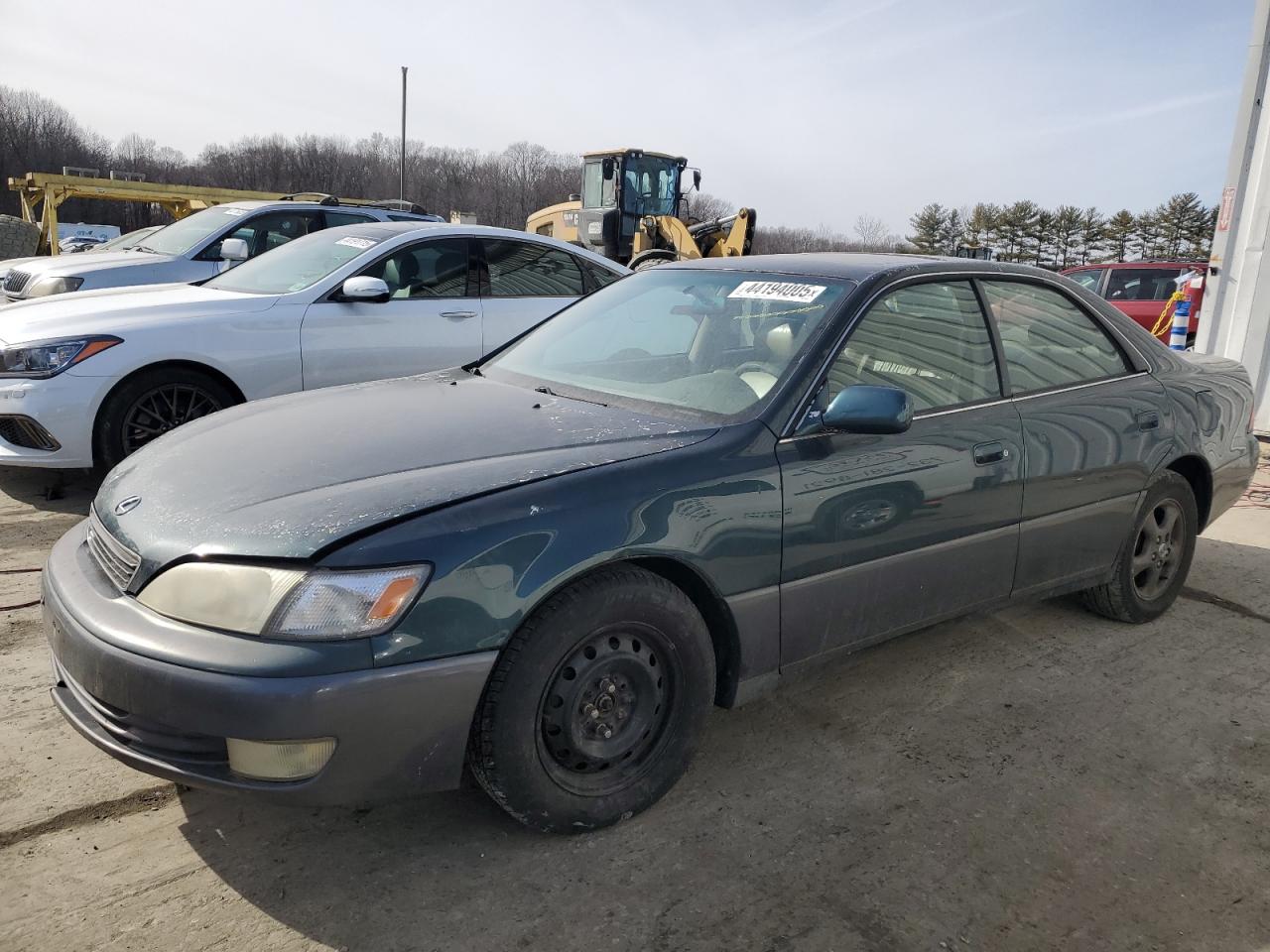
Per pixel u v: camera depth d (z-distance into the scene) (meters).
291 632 1.89
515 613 2.05
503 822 2.40
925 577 2.88
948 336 3.07
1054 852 2.35
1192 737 2.97
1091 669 3.44
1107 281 14.32
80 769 2.56
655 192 17.28
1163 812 2.55
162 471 2.43
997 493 3.01
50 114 81.62
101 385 4.65
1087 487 3.34
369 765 1.96
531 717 2.14
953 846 2.36
